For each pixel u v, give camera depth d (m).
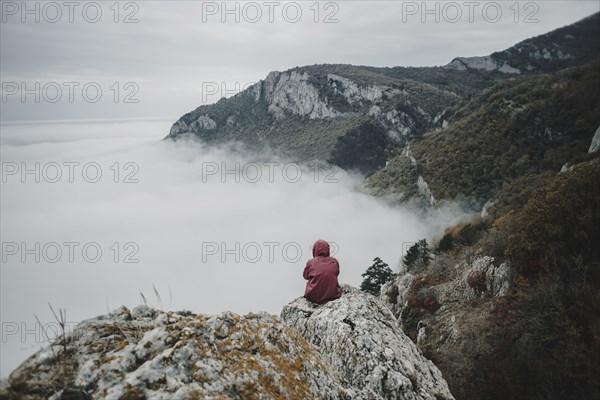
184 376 3.58
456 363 15.71
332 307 7.55
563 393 12.18
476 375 14.47
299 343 5.18
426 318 21.02
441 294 21.98
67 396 3.21
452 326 18.73
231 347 4.31
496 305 17.77
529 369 13.23
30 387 3.34
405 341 7.37
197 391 3.39
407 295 24.97
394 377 5.89
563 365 12.70
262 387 3.90
